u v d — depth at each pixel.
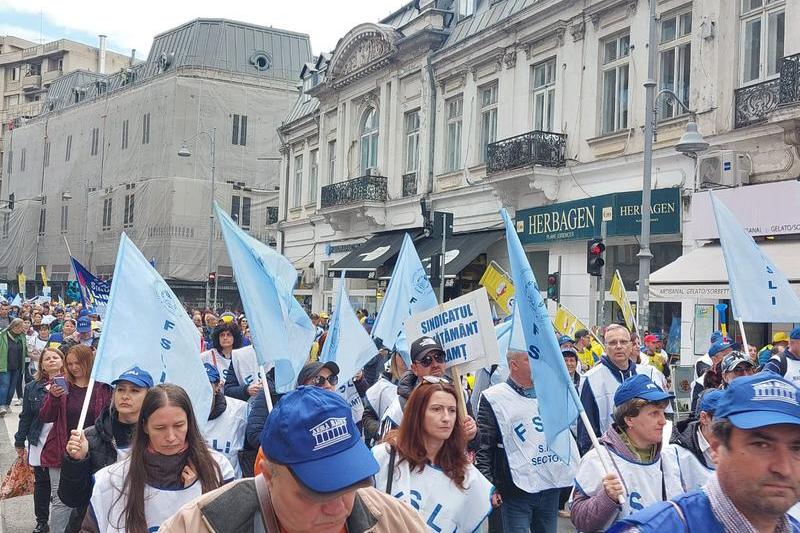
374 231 28.39
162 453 3.88
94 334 13.91
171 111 43.25
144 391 4.49
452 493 4.26
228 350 8.99
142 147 44.78
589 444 6.36
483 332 5.58
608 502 3.93
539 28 20.56
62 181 51.53
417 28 26.34
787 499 2.18
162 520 3.82
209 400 5.39
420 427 4.26
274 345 6.05
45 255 52.88
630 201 17.30
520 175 19.80
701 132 16.08
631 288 18.33
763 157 14.83
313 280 33.03
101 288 17.89
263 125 45.59
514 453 5.38
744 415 2.20
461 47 23.56
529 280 4.98
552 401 4.76
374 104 28.72
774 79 14.51
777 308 7.52
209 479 3.94
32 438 6.61
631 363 6.62
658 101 17.38
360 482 1.96
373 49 28.16
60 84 62.88
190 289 44.00
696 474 4.27
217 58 46.75
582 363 12.17
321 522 2.05
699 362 10.32
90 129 49.41
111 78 54.38
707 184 15.54
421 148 25.69
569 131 19.72
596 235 18.16
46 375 6.87
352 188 28.36
